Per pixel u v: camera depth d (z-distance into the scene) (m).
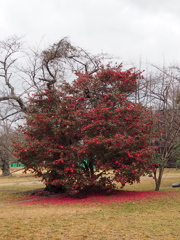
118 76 14.28
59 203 12.52
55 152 13.39
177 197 12.96
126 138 12.83
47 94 14.58
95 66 17.67
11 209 11.34
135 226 8.23
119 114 13.05
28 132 14.32
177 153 17.20
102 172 13.73
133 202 12.04
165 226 8.32
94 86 14.40
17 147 13.63
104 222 8.66
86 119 13.37
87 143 12.72
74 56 17.34
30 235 7.04
